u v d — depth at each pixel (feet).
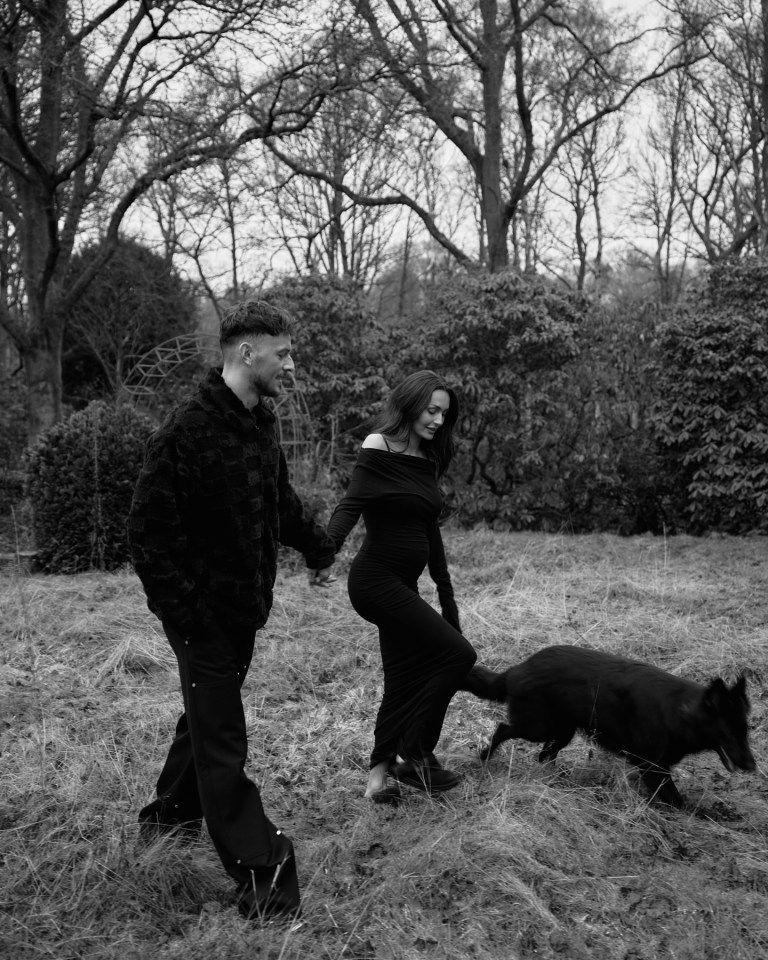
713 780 13.32
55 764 13.09
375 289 87.15
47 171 42.80
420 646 11.75
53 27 39.24
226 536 9.16
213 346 40.11
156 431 8.93
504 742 14.16
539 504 44.37
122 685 17.22
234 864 8.90
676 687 11.64
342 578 26.30
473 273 48.11
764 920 9.45
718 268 43.45
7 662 18.51
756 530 40.22
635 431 44.34
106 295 65.72
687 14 67.82
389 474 11.87
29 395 45.85
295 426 35.47
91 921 9.04
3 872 9.96
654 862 10.67
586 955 8.72
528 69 72.02
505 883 9.76
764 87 66.23
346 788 12.53
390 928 8.96
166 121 43.45
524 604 23.59
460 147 72.33
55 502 29.12
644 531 44.37
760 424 40.09
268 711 15.71
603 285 86.79
